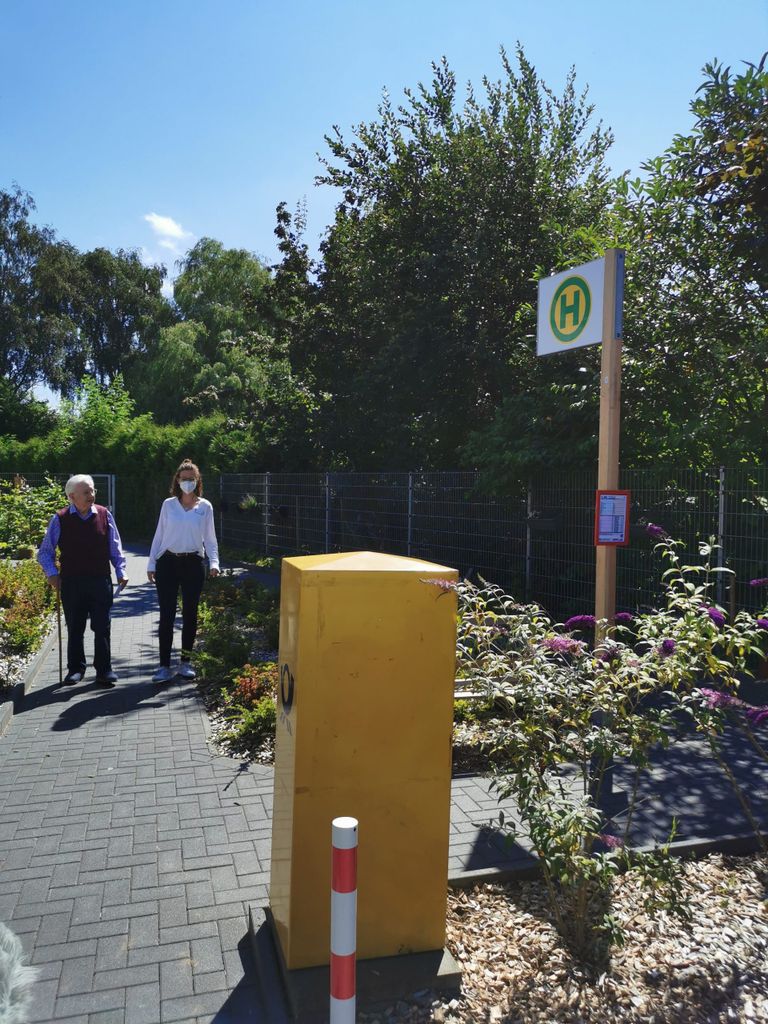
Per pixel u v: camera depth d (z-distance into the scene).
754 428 7.82
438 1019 2.44
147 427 26.17
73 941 2.92
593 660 3.06
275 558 16.64
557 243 12.59
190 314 42.97
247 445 20.75
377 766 2.60
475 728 5.10
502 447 9.34
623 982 2.61
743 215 8.16
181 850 3.65
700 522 7.39
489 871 3.30
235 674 6.52
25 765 4.79
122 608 11.34
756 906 3.09
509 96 14.61
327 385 17.92
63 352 49.19
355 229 16.73
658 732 3.03
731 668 3.61
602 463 4.80
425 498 11.10
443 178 14.55
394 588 2.59
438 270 13.84
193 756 4.95
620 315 4.77
